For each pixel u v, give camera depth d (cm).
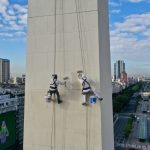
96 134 1227
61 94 1302
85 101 1230
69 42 1293
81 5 1277
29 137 1355
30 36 1377
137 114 14050
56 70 1313
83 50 1263
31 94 1362
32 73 1362
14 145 6138
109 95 1421
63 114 1295
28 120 1361
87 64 1253
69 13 1299
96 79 1234
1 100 7331
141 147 8175
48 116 1324
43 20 1352
